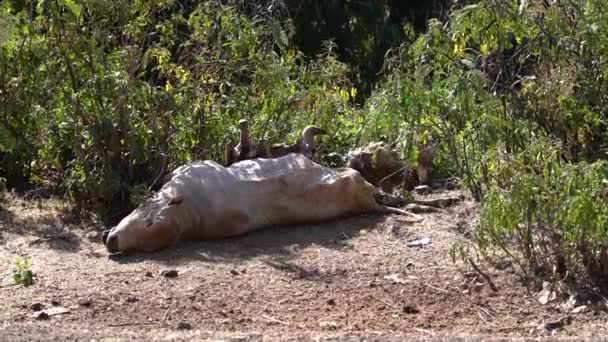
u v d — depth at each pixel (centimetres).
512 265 1669
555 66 1872
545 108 1836
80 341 1362
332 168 1995
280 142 2102
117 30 2106
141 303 1562
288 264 1706
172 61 2247
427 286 1628
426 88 1827
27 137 2089
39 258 1752
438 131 1875
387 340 1392
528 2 1862
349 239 1812
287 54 2309
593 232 1518
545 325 1505
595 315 1543
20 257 1756
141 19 2080
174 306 1555
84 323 1498
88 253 1778
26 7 2109
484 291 1612
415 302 1582
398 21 4059
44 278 1653
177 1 2339
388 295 1602
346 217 1895
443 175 2075
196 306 1555
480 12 1855
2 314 1517
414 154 1850
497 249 1711
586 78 1836
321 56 2680
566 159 1823
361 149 2067
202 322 1504
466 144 1895
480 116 1803
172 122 2027
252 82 2166
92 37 2027
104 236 1798
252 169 1855
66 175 2034
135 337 1389
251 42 2108
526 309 1566
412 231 1828
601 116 1838
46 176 2144
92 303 1559
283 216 1852
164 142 2011
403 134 1842
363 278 1656
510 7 1853
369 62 3803
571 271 1605
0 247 1802
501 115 1850
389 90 1841
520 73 2042
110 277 1656
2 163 2120
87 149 1998
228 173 1834
